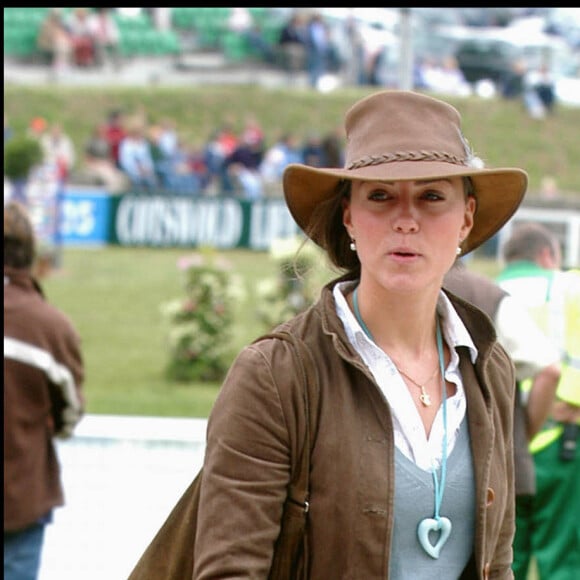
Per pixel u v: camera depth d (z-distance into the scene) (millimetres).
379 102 7727
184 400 36438
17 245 15164
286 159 74000
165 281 56062
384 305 7789
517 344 15500
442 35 92375
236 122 87812
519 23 99688
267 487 7355
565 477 17422
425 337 7895
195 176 72000
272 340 7633
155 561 7949
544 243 17844
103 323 48281
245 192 69938
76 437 24547
